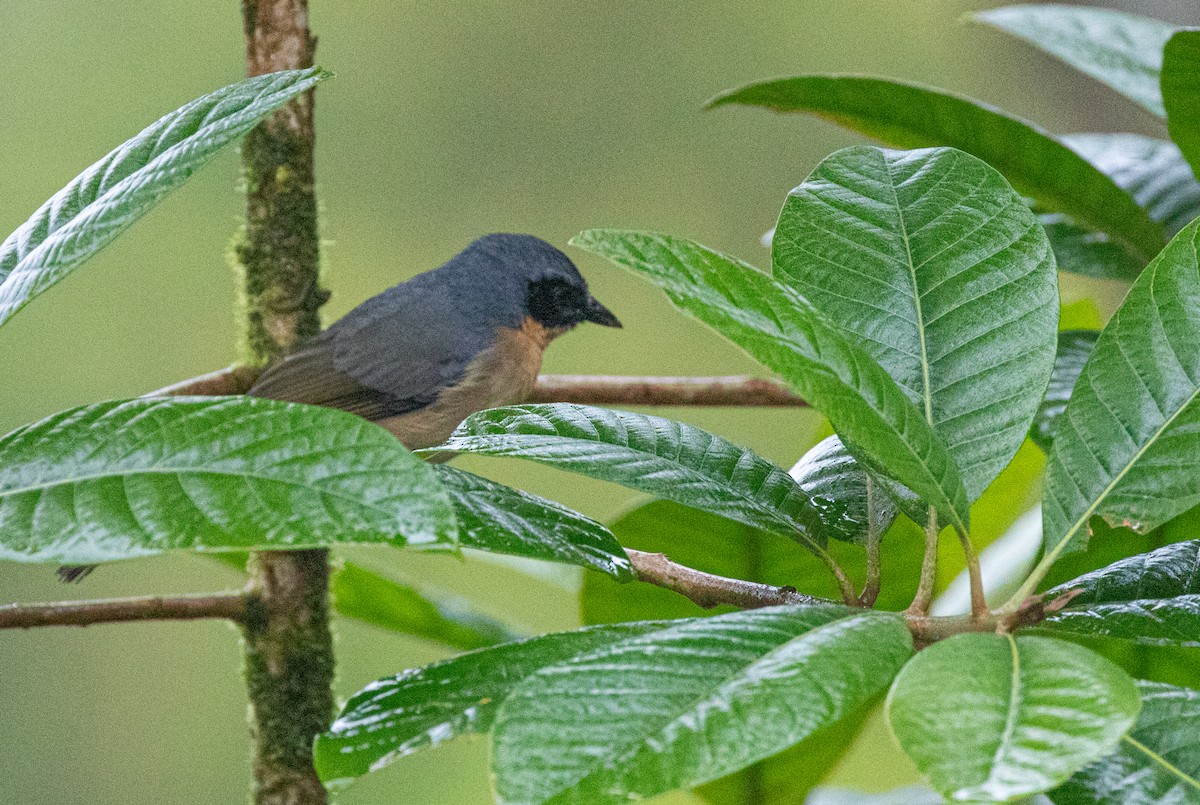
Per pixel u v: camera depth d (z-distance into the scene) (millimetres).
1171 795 2975
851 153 4051
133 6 18719
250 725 6078
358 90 18656
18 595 16438
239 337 6641
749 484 4027
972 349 3678
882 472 3672
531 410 4215
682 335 17859
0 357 17859
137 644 16969
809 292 3779
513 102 18703
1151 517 3398
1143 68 6480
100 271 18062
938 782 2236
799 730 2488
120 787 16578
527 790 2438
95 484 2838
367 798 13703
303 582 5965
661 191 18203
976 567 3311
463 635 6824
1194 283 3607
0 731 16688
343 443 2859
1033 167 5922
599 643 3385
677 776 2436
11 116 18375
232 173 18719
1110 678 2445
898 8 17688
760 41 18031
